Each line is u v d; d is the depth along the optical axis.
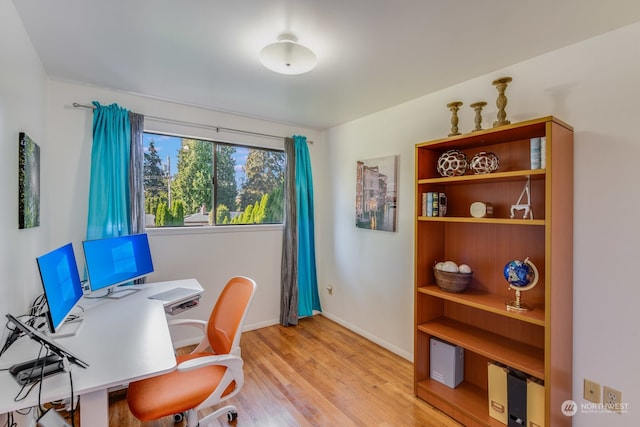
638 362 1.50
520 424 1.66
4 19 1.31
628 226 1.53
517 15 1.47
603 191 1.61
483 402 1.93
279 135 3.46
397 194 2.79
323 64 2.01
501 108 1.81
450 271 2.02
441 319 2.27
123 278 2.17
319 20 1.53
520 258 1.91
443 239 2.32
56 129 2.29
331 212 3.63
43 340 1.11
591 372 1.63
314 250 3.70
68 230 2.33
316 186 3.77
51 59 1.97
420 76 2.18
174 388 1.46
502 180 1.92
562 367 1.60
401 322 2.75
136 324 1.64
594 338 1.63
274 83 2.34
